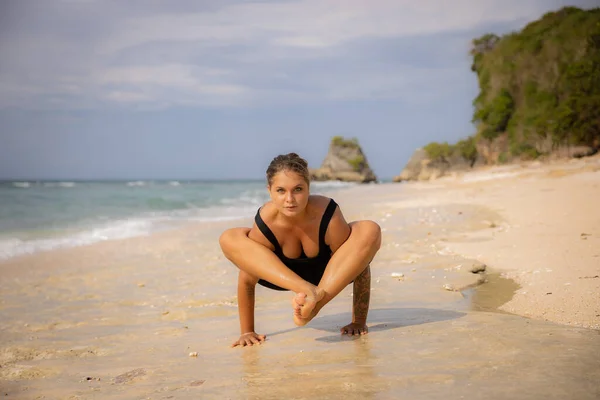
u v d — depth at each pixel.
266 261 3.84
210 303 6.15
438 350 3.49
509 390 2.70
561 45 50.66
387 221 12.12
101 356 4.38
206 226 15.10
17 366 4.13
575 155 43.03
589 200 11.86
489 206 13.09
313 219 3.86
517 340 3.53
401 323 4.38
